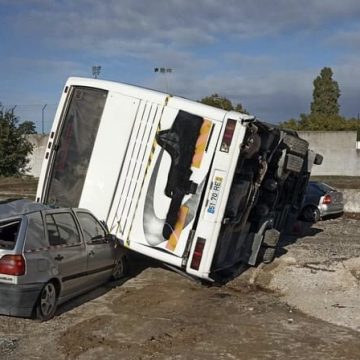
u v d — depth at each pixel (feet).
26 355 17.35
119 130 26.58
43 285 20.26
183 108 25.61
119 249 27.35
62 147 27.63
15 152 109.70
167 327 20.53
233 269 29.99
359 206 62.34
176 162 25.44
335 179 109.91
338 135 127.24
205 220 24.85
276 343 18.90
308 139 128.57
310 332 20.25
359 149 126.21
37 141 123.95
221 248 26.66
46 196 27.58
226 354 17.72
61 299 21.91
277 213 34.86
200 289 26.86
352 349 18.33
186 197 25.18
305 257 35.06
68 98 27.71
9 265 19.29
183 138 25.43
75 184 27.14
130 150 26.27
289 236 45.14
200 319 21.72
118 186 26.32
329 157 127.65
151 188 25.71
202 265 24.84
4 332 19.42
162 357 17.35
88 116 27.25
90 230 24.73
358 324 21.40
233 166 24.79
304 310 23.54
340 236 45.55
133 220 25.91
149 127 26.02
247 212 28.32
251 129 25.34
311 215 55.36
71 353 17.56
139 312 22.54
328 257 35.12
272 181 30.42
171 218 25.32
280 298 25.84
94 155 26.89
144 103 26.22
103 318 21.38
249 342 18.95
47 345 18.29
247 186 27.48
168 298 24.98
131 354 17.61
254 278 29.55
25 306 19.70
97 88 27.09
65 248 22.07
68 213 23.34
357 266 32.17
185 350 18.04
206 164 25.02
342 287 27.50
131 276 28.99
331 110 222.28
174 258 25.16
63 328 20.12
